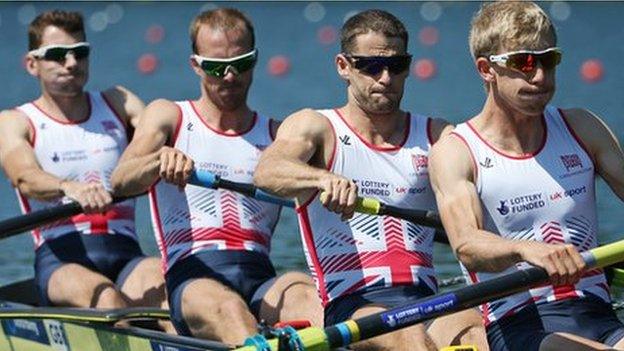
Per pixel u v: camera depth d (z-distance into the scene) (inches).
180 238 1353.3
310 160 1202.0
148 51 5383.9
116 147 1540.4
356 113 1191.6
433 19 5994.1
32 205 1510.8
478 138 1080.8
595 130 1104.8
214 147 1358.3
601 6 6097.4
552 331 1059.9
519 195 1078.4
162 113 1347.2
